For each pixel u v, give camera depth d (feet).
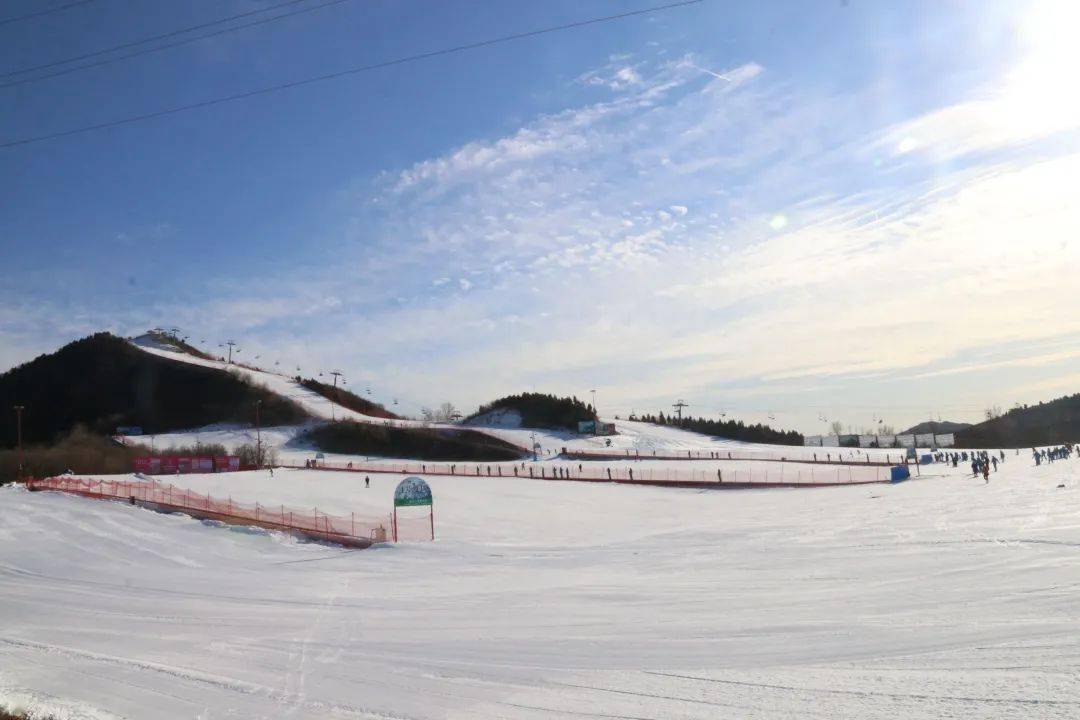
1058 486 135.03
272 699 32.04
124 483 165.07
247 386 481.87
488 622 51.13
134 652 43.21
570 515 163.02
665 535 111.65
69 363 496.64
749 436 506.48
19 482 161.99
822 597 52.80
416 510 161.79
